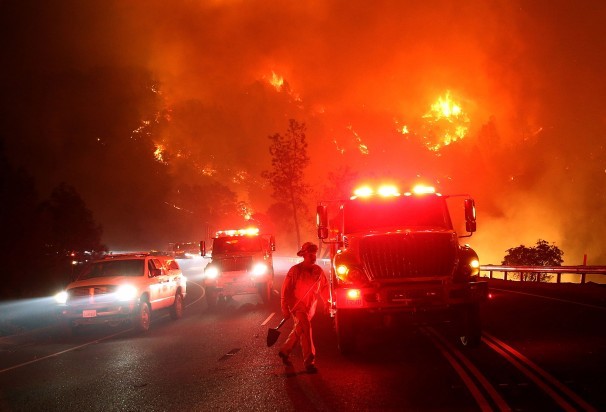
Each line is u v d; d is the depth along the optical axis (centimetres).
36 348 1539
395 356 1115
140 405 852
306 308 1029
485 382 868
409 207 1282
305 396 841
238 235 2412
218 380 987
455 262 1138
